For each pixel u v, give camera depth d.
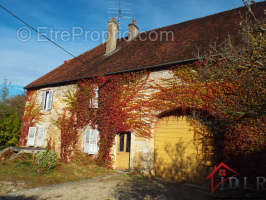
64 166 9.94
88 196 5.88
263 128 5.93
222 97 6.69
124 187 6.93
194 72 7.70
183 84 7.93
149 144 8.65
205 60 7.18
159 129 8.79
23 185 6.66
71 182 7.38
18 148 10.90
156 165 8.63
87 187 6.78
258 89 4.91
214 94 7.01
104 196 5.93
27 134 13.79
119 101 9.77
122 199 5.74
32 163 9.34
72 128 11.43
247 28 5.39
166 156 8.42
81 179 7.88
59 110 12.45
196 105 7.46
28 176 7.67
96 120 10.56
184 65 7.99
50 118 12.80
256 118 5.75
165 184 7.53
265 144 5.85
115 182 7.55
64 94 12.43
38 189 6.38
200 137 7.64
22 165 9.16
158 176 8.51
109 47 13.80
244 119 6.20
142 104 9.03
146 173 8.55
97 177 8.28
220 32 9.20
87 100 11.07
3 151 10.55
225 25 9.76
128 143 9.66
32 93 14.56
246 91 5.25
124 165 9.55
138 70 9.33
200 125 7.68
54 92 13.10
